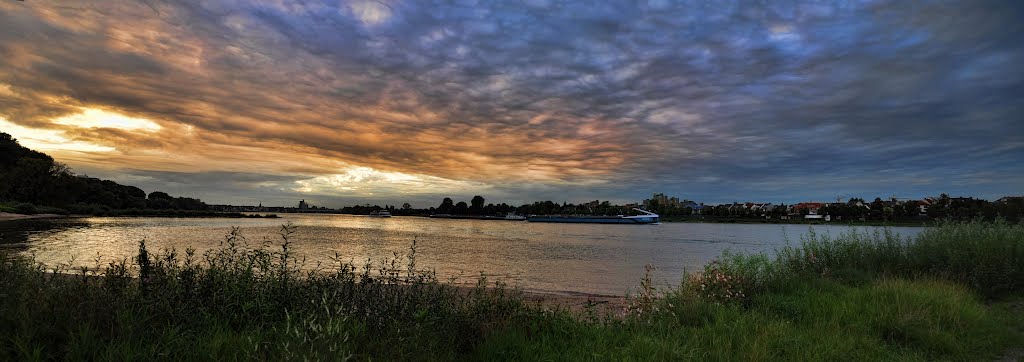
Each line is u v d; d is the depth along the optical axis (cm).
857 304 891
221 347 480
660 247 4781
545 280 2080
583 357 592
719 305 895
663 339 664
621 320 823
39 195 11094
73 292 507
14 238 3619
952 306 835
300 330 464
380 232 7581
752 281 1133
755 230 11594
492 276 2186
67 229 5334
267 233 5388
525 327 720
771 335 694
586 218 17750
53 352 418
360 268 2000
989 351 683
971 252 1215
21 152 11756
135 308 527
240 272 692
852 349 657
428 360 520
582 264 2844
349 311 636
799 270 1366
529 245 4862
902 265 1313
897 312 809
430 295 750
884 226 1555
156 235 4603
